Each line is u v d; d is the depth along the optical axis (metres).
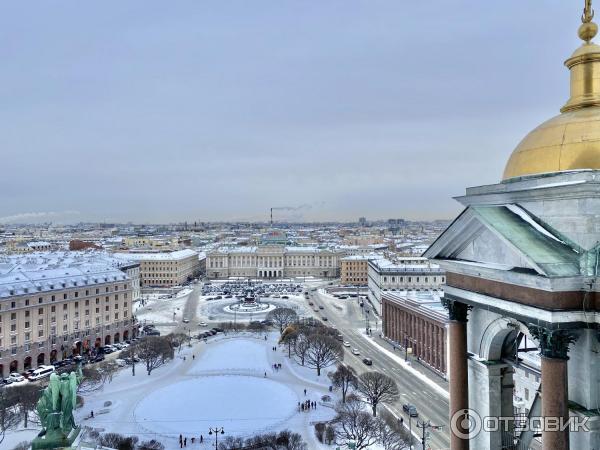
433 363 142.62
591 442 25.73
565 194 27.05
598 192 25.92
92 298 173.62
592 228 26.00
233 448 88.00
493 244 30.69
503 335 34.53
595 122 29.55
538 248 26.17
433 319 142.12
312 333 159.25
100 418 105.31
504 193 31.95
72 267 179.88
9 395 104.94
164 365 147.25
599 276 24.39
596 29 32.34
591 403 25.89
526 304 27.28
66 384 36.25
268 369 142.50
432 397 119.56
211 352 161.75
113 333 181.38
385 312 183.62
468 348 37.12
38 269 169.62
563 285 24.94
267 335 187.00
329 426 94.69
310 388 125.94
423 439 82.44
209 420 103.06
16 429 98.12
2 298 143.00
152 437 94.44
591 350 25.97
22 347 148.38
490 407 34.72
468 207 30.91
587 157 28.53
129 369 143.62
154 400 116.06
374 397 107.38
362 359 155.00
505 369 35.50
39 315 154.38
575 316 25.17
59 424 35.97
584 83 32.03
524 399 74.31
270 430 97.44
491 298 30.48
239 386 126.25
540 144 30.80
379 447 90.25
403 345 167.12
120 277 186.75
